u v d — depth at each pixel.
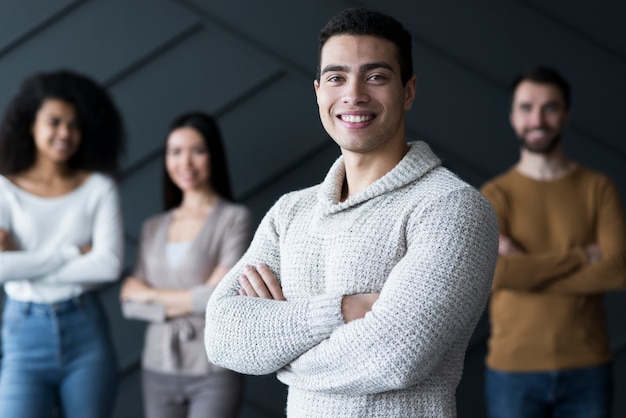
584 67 3.67
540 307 2.98
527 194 3.06
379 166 1.64
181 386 3.08
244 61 3.70
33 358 2.97
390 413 1.54
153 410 3.12
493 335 3.10
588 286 2.92
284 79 3.70
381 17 1.60
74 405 2.99
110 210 3.16
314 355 1.53
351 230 1.59
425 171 1.61
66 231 3.10
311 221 1.68
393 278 1.51
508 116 3.68
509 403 3.02
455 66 3.68
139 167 3.70
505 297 3.04
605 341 3.02
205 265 3.15
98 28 3.68
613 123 3.67
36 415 2.95
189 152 3.25
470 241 1.51
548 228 3.03
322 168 3.71
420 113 3.68
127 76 3.69
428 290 1.48
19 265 2.94
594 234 3.03
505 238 2.99
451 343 1.51
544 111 3.05
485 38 3.68
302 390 1.60
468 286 1.50
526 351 2.99
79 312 3.03
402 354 1.46
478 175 3.69
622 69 3.66
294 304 1.58
